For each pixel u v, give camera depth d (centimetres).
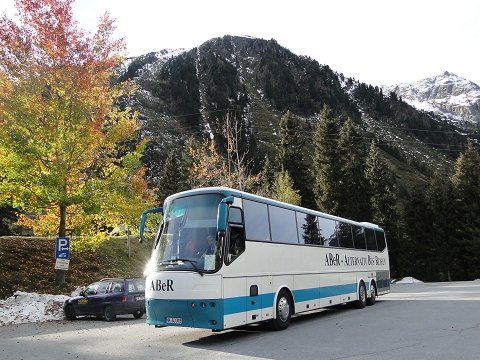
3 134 1664
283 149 5872
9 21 1800
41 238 2755
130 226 2012
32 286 1989
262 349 823
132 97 15675
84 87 1839
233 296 916
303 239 1285
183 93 16512
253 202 1071
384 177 6081
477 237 4578
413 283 4194
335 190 5653
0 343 1012
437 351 750
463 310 1378
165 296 901
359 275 1686
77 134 1841
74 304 1606
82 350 875
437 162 16988
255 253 1025
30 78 1797
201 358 748
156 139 12056
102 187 1883
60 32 1825
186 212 980
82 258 2681
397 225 5856
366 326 1104
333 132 6003
